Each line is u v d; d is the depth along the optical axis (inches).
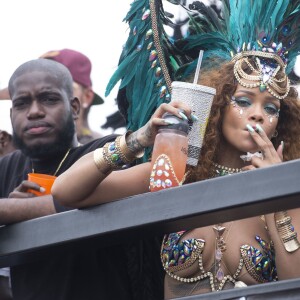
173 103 143.3
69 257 168.6
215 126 162.1
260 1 167.0
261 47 163.0
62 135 183.9
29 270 170.9
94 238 142.8
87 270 168.4
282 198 121.2
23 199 162.9
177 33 177.0
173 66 174.7
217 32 172.2
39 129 183.2
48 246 145.4
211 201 127.5
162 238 172.6
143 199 135.3
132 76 175.2
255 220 158.1
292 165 120.4
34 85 184.4
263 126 159.2
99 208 140.2
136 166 157.4
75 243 145.7
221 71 164.1
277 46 163.5
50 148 183.2
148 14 176.7
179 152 141.3
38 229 146.9
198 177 163.0
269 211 128.6
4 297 189.6
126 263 171.3
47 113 183.8
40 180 169.5
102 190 153.3
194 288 157.1
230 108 160.6
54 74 186.2
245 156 158.4
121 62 176.1
